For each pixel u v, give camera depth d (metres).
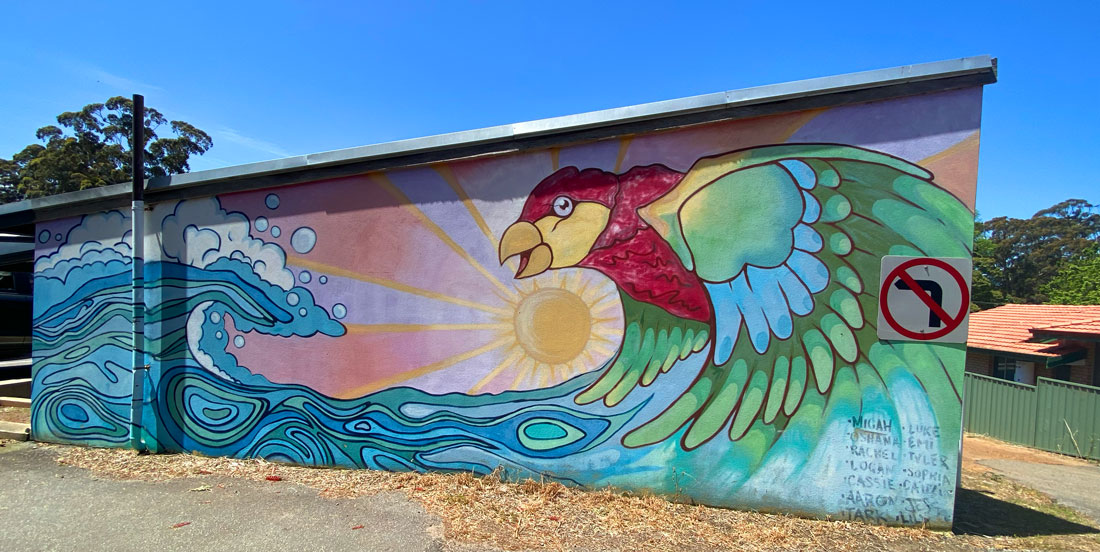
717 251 4.45
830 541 3.86
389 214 5.18
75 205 6.12
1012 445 10.46
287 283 5.45
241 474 5.10
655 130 4.53
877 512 4.14
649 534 3.88
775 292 4.34
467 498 4.45
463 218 4.99
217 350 5.64
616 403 4.63
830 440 4.22
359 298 5.25
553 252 4.78
